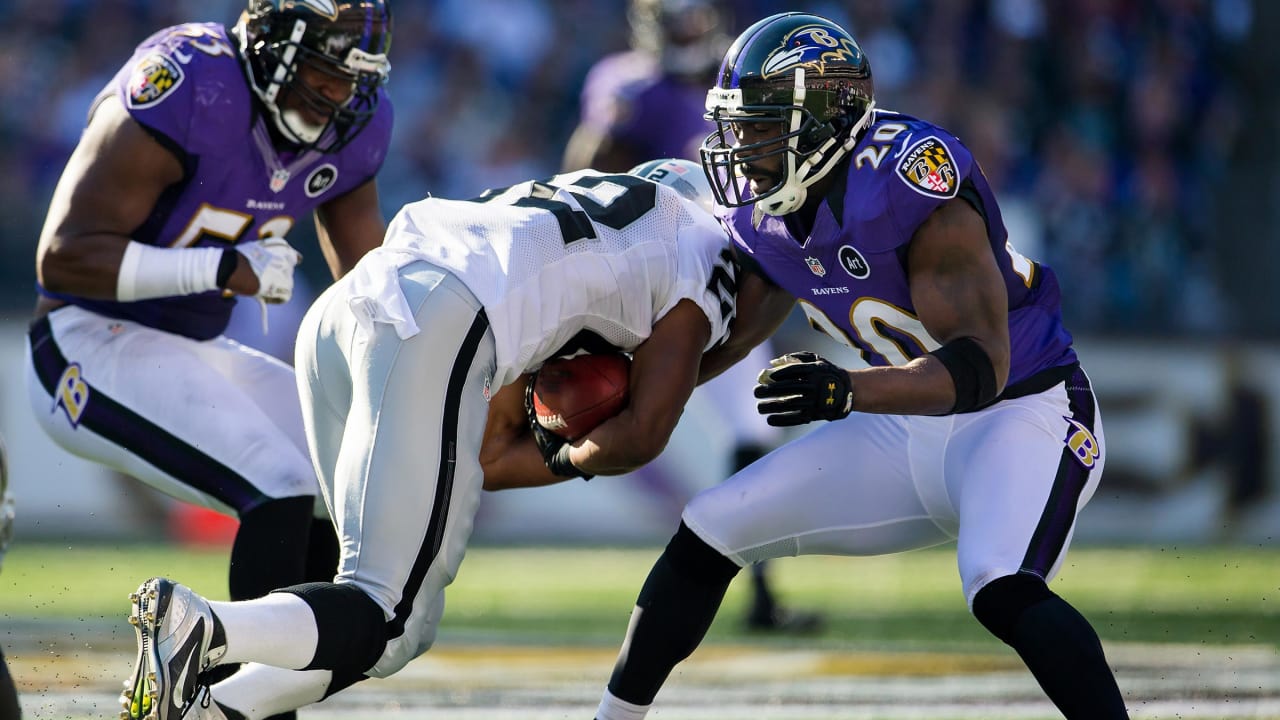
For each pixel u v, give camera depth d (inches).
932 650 652.1
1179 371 1080.8
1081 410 409.1
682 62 762.2
